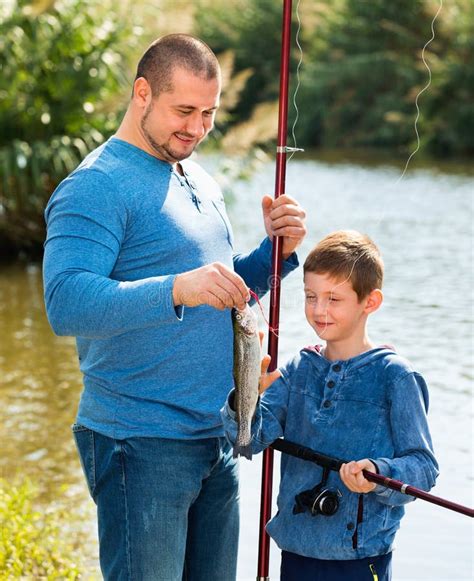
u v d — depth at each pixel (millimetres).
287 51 3508
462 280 11203
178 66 3168
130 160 3260
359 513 3191
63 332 3098
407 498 3104
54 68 13102
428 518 5453
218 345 3312
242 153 12148
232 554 3516
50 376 8086
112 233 3162
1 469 6055
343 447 3242
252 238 13328
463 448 6320
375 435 3227
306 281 3318
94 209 3143
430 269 11805
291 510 3287
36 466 6145
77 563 4738
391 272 11648
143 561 3244
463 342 8727
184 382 3260
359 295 3262
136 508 3238
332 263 3248
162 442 3238
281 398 3365
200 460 3307
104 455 3289
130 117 3299
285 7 3498
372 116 30594
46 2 12336
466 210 16312
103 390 3291
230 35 33719
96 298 2990
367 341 3354
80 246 3111
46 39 12992
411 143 29016
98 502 3334
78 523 5316
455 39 28500
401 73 29438
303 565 3275
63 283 3053
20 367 8336
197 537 3457
